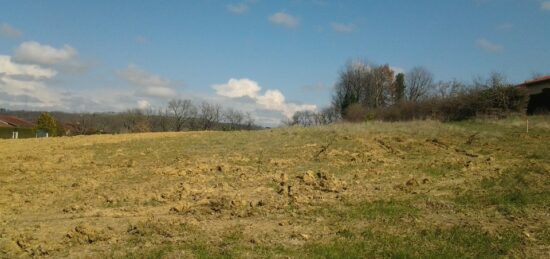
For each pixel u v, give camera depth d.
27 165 19.92
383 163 18.42
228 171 17.52
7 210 12.19
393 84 75.00
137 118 72.50
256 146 24.34
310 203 12.11
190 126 74.94
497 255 8.28
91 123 71.31
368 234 9.43
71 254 8.55
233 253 8.31
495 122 30.05
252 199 12.87
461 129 27.05
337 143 24.25
